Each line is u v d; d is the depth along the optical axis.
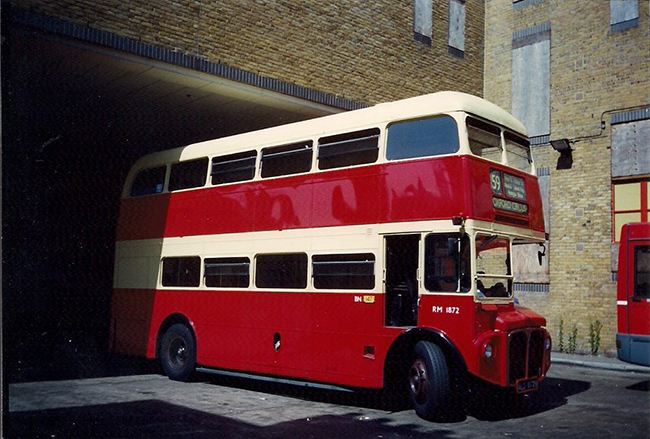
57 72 11.64
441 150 8.42
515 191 9.13
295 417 8.26
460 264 8.07
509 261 8.80
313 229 9.55
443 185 8.29
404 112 8.85
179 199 11.89
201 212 11.41
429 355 8.10
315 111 14.03
